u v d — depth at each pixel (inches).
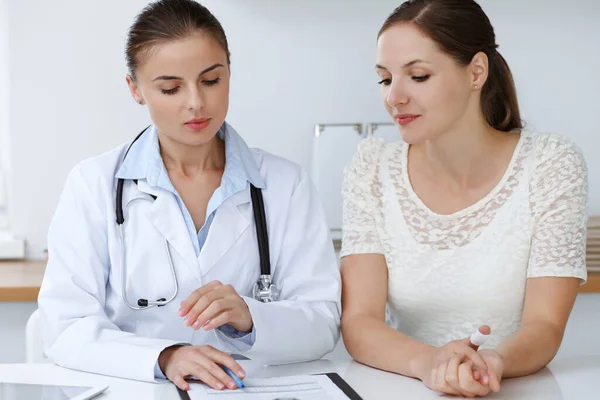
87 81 95.7
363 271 57.6
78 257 53.5
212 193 56.7
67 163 96.3
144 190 54.7
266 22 95.6
